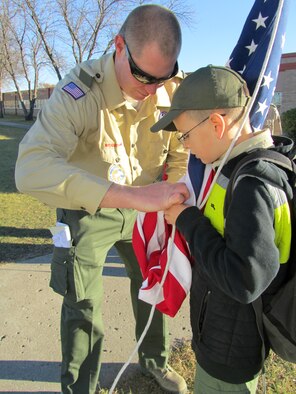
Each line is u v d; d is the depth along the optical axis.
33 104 30.92
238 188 1.22
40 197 1.70
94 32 16.09
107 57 1.93
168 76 1.75
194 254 1.33
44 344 2.80
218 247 1.26
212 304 1.40
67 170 1.65
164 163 2.22
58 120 1.79
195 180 1.53
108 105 1.89
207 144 1.34
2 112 36.28
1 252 4.32
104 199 1.58
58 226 1.99
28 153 1.73
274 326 1.35
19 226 5.25
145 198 1.49
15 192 7.19
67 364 2.15
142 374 2.53
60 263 2.00
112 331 2.94
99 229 2.04
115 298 3.37
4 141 14.99
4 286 3.57
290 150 1.36
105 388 2.43
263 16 1.45
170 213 1.46
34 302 3.31
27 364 2.62
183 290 1.57
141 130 2.07
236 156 1.31
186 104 1.31
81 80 1.88
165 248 1.68
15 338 2.87
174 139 2.16
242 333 1.37
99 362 2.21
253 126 1.50
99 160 1.97
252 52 1.48
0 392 2.39
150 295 1.68
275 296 1.33
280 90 16.94
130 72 1.75
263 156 1.24
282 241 1.26
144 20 1.62
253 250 1.16
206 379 1.46
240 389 1.42
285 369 2.52
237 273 1.19
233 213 1.21
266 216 1.18
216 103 1.28
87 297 2.04
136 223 1.81
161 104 2.04
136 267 2.31
